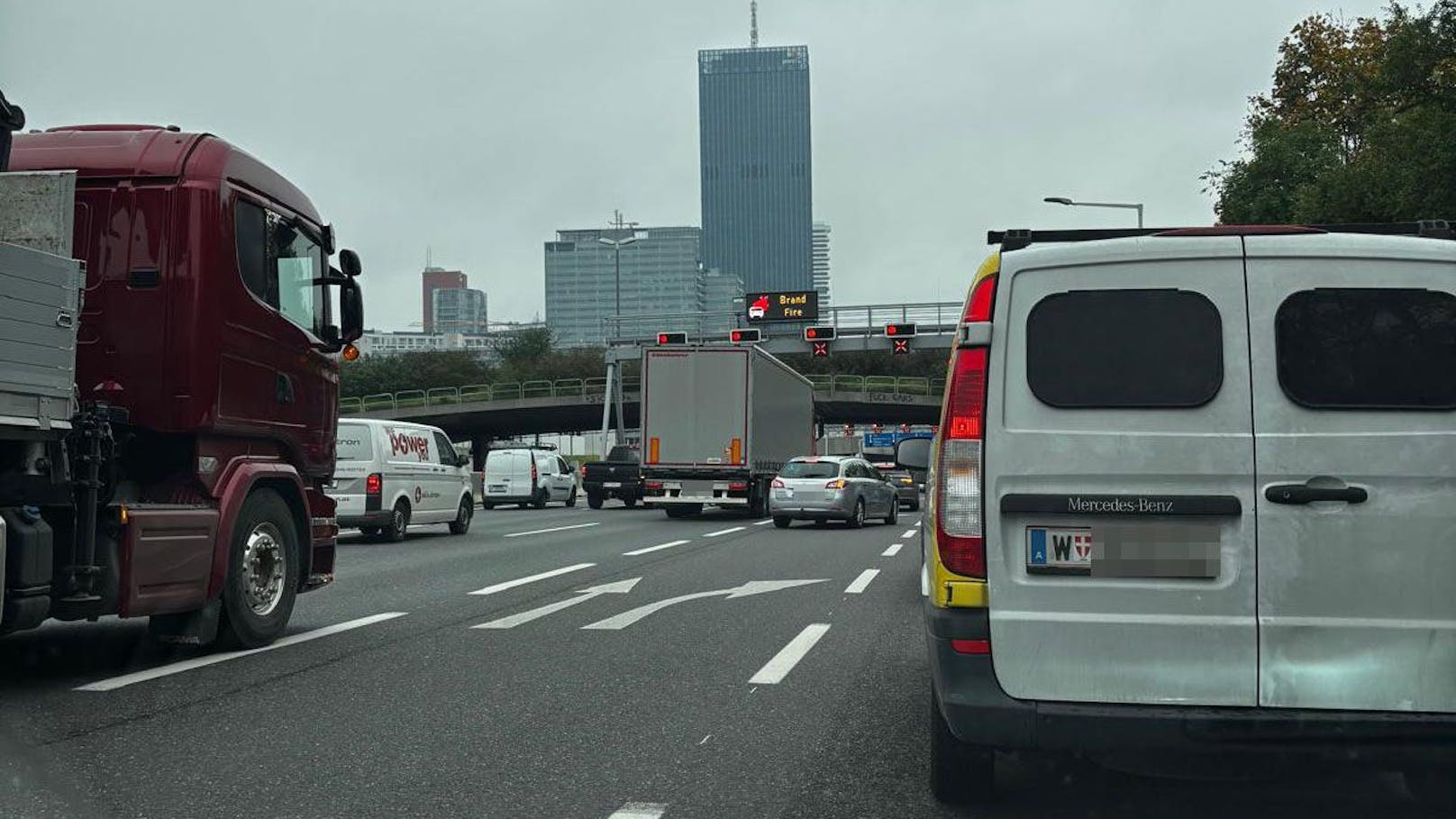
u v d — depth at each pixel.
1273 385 3.97
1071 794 4.84
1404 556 3.88
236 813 4.52
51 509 6.66
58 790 4.79
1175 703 3.95
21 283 5.98
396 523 20.20
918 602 11.23
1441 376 3.94
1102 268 4.11
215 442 7.86
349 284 9.43
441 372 104.69
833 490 24.14
